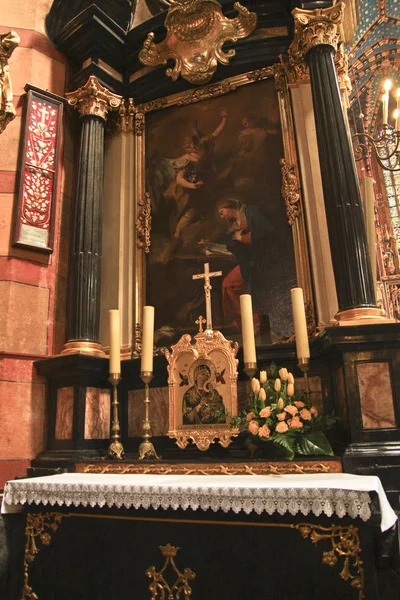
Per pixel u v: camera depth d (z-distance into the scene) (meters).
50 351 4.34
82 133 4.75
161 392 3.97
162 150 4.84
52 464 3.71
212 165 4.61
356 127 11.69
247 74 4.66
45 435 4.09
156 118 4.97
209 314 3.64
